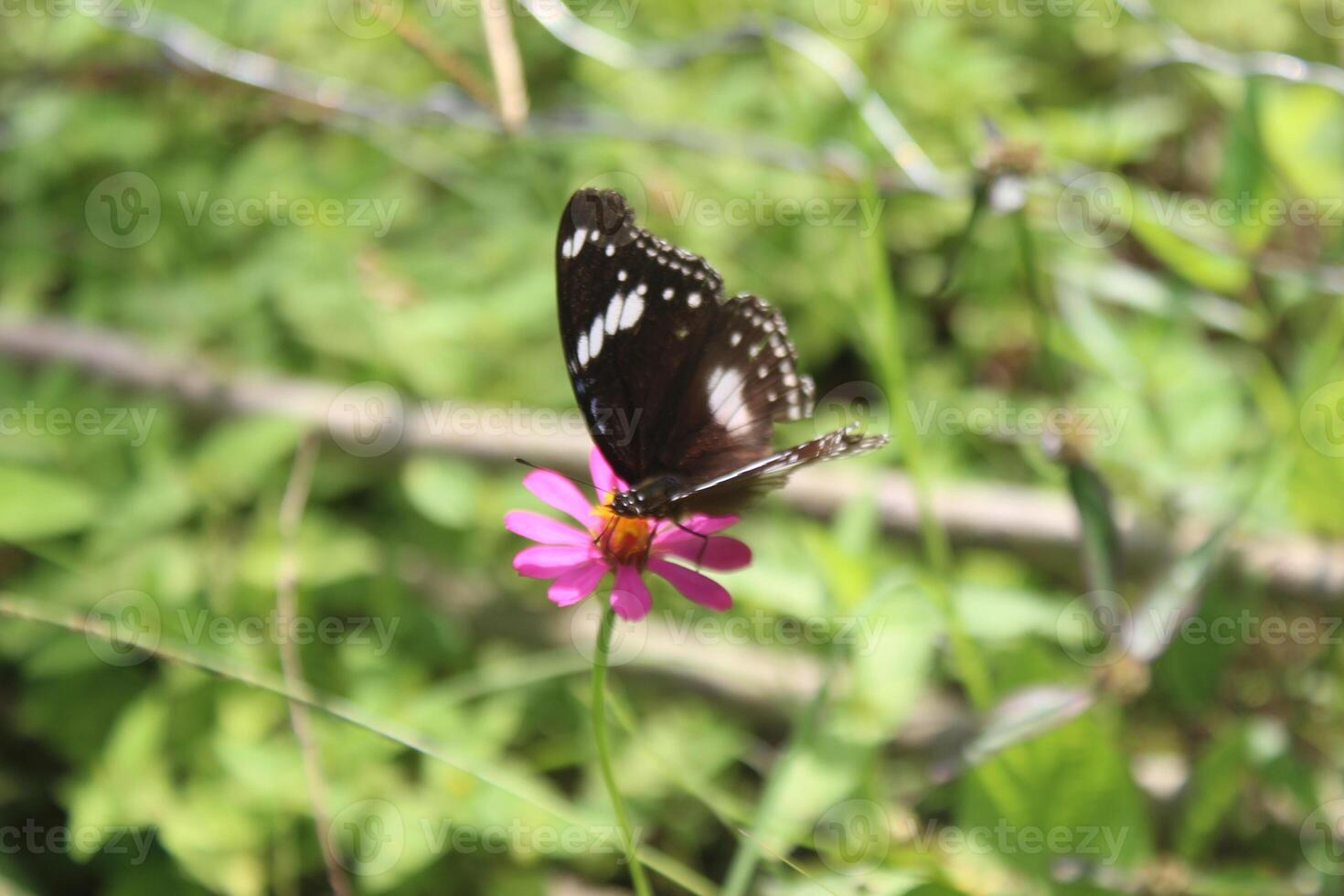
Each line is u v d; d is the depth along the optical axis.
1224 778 1.10
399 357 1.17
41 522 1.11
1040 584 1.16
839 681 1.10
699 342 1.04
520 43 1.30
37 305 1.20
